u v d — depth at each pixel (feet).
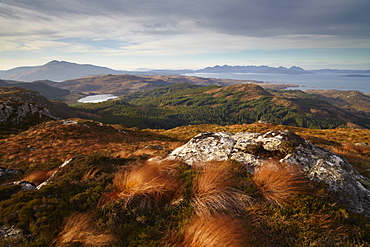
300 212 12.05
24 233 10.02
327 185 13.99
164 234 10.86
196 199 13.35
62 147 80.69
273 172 15.23
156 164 19.60
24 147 78.89
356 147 40.24
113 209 12.25
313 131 108.78
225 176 15.74
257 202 13.11
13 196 12.67
